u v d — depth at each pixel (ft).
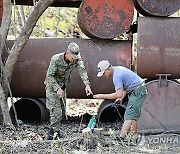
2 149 36.09
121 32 47.70
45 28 87.20
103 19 47.52
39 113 54.19
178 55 45.98
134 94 38.32
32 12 44.06
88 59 47.83
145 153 34.88
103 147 36.32
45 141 37.45
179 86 45.73
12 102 46.29
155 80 45.98
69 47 37.91
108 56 47.83
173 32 46.26
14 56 45.24
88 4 47.24
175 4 46.47
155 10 46.42
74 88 48.19
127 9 47.50
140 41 46.09
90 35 47.98
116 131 44.27
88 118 53.16
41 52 48.26
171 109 45.78
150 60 46.01
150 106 45.78
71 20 90.17
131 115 38.52
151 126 45.78
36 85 48.39
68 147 36.22
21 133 42.65
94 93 48.24
